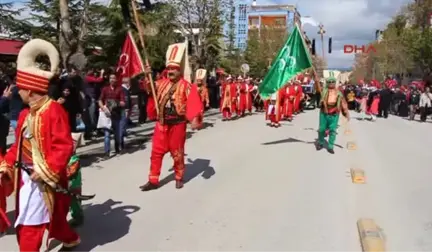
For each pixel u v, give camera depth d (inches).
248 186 319.6
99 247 205.5
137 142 503.2
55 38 713.6
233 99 837.2
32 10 711.7
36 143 163.9
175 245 210.8
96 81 504.1
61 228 181.3
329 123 477.7
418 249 214.7
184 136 307.9
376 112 970.1
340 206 278.5
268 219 250.2
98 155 419.2
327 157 445.1
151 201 277.9
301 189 315.6
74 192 218.4
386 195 306.7
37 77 162.4
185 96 300.5
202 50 1021.8
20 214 165.9
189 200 281.6
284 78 468.4
